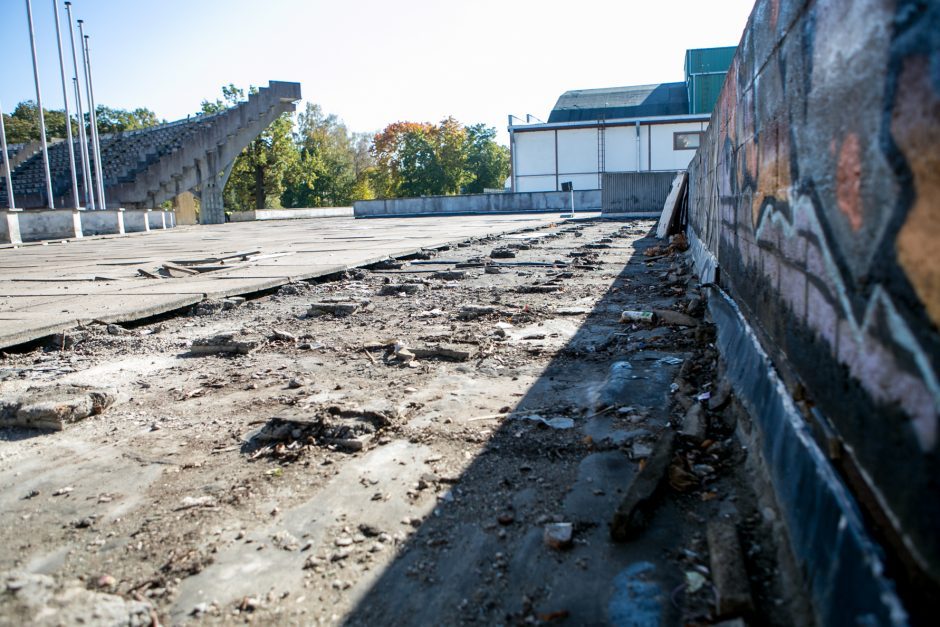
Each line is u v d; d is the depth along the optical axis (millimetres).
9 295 9500
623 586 2369
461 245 17609
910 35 1619
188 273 11766
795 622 2078
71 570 2658
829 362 2365
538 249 15836
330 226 35250
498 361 5430
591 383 4695
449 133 82812
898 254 1707
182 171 45844
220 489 3293
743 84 5105
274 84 49156
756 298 4199
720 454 3314
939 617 1441
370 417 4027
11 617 2287
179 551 2756
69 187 41844
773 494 2715
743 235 4988
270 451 3715
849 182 2135
